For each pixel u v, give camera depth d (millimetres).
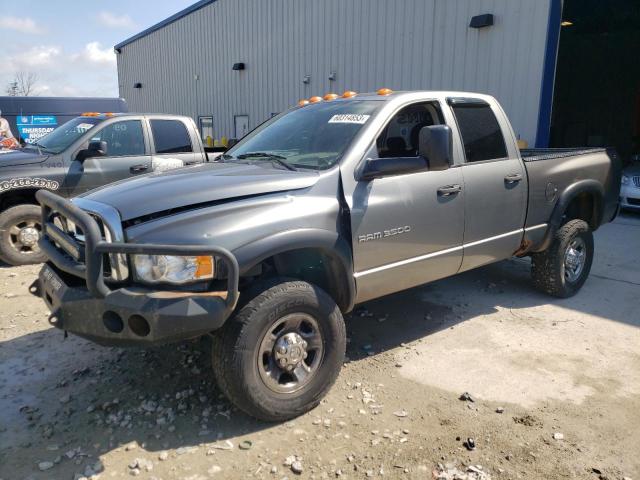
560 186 5051
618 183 5832
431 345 4289
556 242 5125
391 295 5441
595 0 13008
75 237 3131
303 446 3000
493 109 4641
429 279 4090
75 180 6734
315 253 3574
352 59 13047
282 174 3404
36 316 4906
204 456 2910
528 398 3494
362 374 3820
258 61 16781
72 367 3912
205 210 2982
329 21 13625
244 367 2980
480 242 4355
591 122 17438
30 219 6668
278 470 2807
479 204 4277
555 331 4555
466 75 10453
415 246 3852
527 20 9336
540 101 9305
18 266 6688
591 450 2957
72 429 3152
